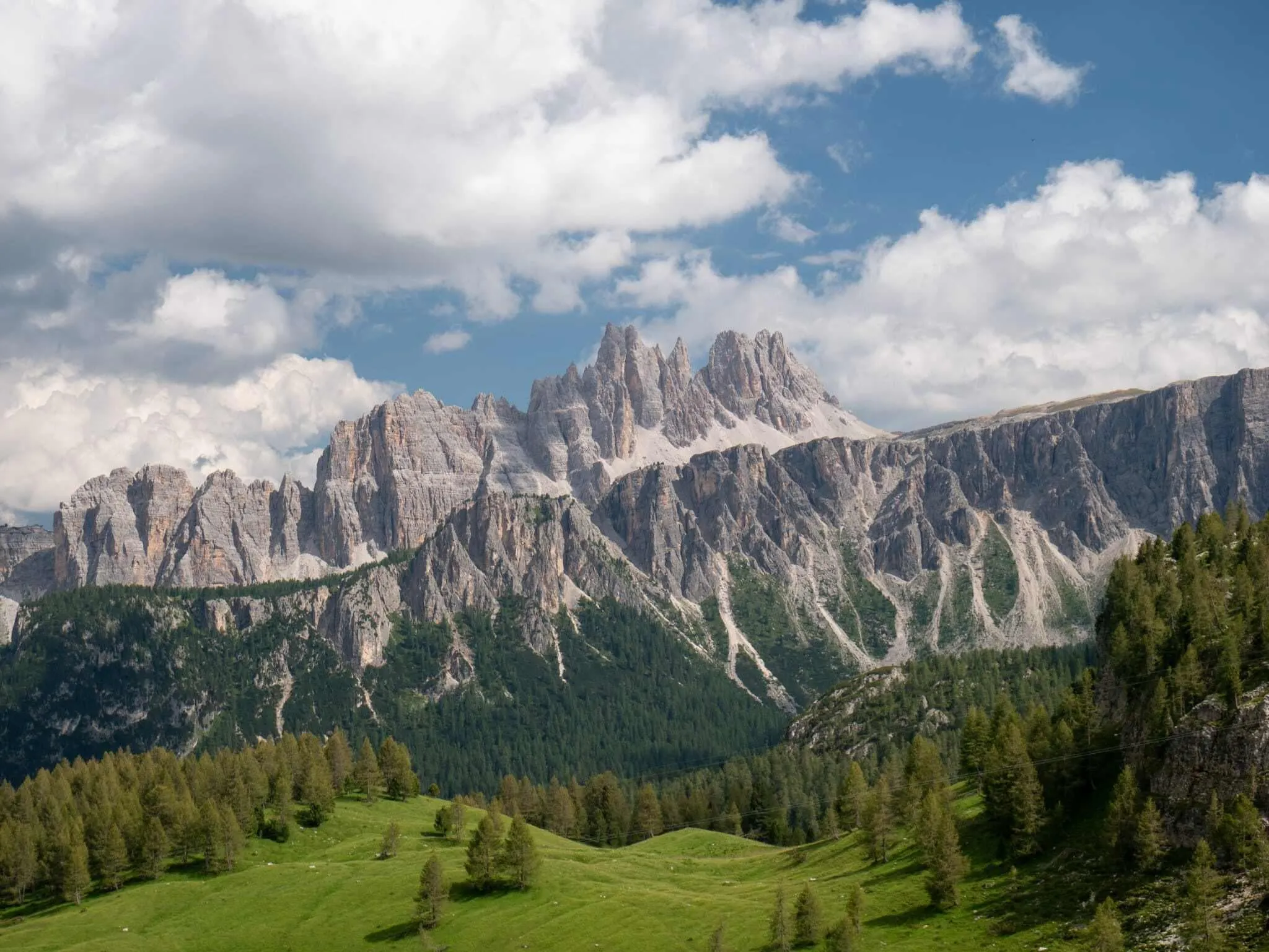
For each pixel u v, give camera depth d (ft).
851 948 528.22
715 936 560.61
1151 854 518.78
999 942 516.32
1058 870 556.51
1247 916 463.42
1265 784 506.07
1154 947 470.80
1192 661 570.05
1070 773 601.21
